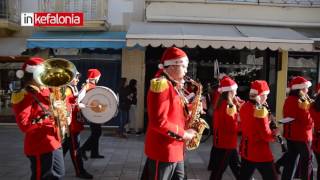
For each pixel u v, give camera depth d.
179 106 4.30
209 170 8.97
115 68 15.03
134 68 14.79
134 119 14.25
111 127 14.94
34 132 5.20
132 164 9.44
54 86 5.25
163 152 4.30
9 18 14.73
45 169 5.20
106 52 14.96
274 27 14.51
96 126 9.62
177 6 14.52
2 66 15.35
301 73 14.87
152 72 14.87
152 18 14.46
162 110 4.10
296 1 14.72
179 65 4.32
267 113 5.65
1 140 12.53
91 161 9.65
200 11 14.54
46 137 5.21
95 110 8.22
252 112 5.66
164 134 4.17
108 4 15.05
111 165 9.28
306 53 14.79
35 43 13.66
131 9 15.09
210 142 12.70
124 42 13.70
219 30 13.12
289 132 6.95
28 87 5.20
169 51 4.38
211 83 14.68
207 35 12.08
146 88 14.87
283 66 14.75
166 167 4.32
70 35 14.23
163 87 4.12
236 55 14.93
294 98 6.92
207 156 10.63
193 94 4.68
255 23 14.66
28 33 15.12
